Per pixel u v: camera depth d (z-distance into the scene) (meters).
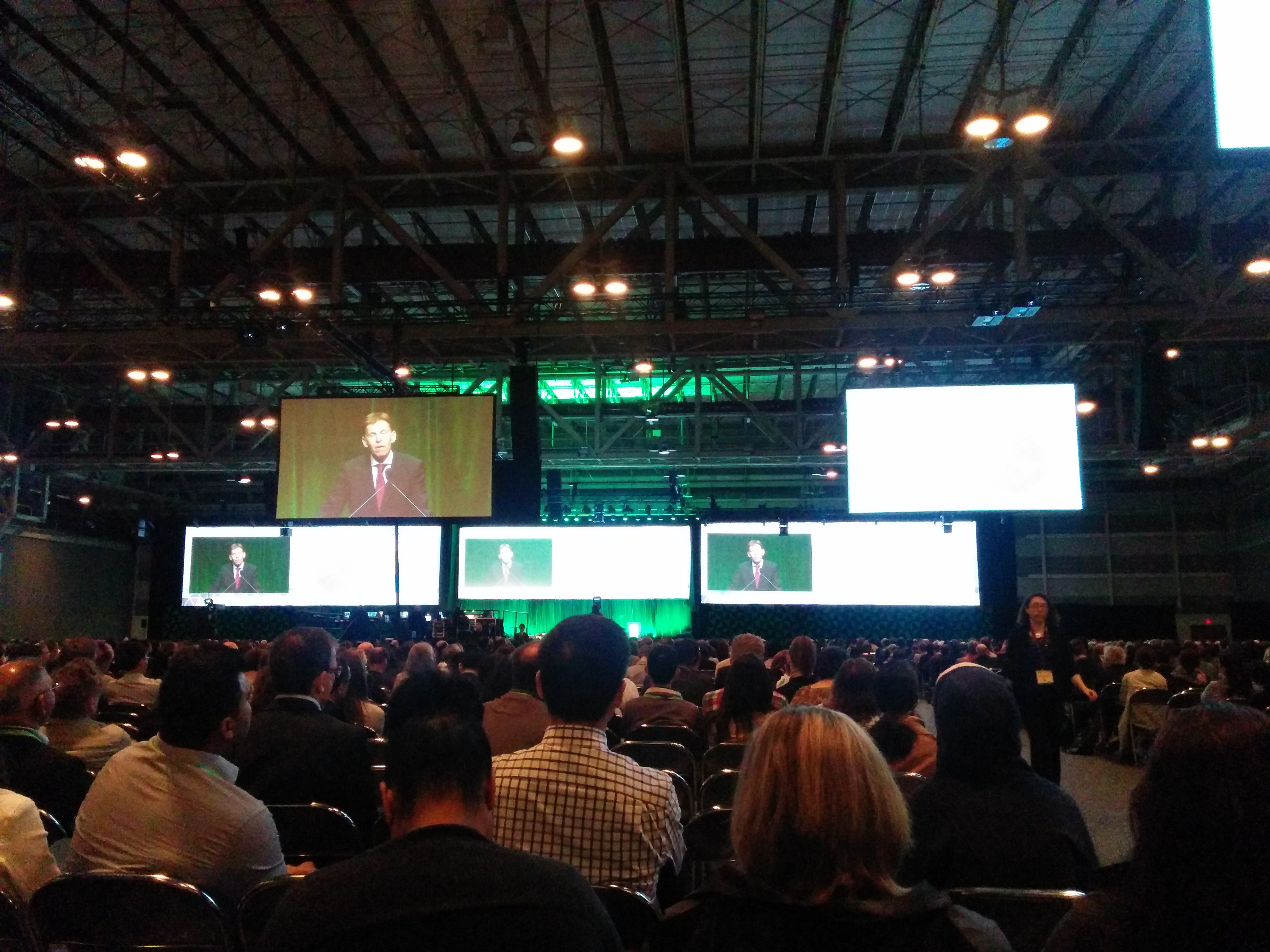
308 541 23.73
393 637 18.70
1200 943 1.22
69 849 2.69
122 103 10.82
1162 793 1.28
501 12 10.09
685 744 5.28
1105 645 15.31
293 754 3.53
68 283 15.34
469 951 1.39
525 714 4.04
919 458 15.59
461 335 14.44
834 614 22.69
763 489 31.89
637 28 10.74
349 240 16.59
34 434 23.62
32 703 3.72
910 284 12.72
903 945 1.50
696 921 1.72
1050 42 11.06
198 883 2.55
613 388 25.53
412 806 1.56
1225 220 15.27
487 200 14.33
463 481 15.05
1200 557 31.28
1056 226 14.34
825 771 1.57
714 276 17.42
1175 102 12.23
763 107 12.13
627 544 23.44
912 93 11.74
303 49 11.20
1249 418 21.34
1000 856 2.55
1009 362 23.00
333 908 1.41
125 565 35.75
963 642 17.36
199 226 12.76
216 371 23.47
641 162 13.47
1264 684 7.14
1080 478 15.10
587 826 2.59
